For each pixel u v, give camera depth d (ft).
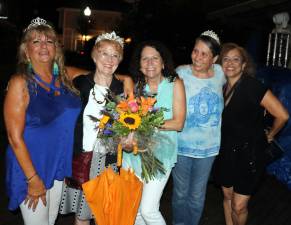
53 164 9.05
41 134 8.71
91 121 9.25
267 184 18.79
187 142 11.10
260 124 10.91
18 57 8.68
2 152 20.95
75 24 108.37
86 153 9.39
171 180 18.33
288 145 18.47
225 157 11.14
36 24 8.77
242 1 30.37
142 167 9.69
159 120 8.80
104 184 9.21
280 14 25.11
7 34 58.75
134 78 10.22
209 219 14.71
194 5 40.32
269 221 14.80
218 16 35.63
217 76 11.09
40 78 8.71
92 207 9.27
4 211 14.42
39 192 8.73
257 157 10.84
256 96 10.66
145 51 9.76
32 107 8.52
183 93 10.00
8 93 8.36
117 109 8.72
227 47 11.02
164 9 42.37
